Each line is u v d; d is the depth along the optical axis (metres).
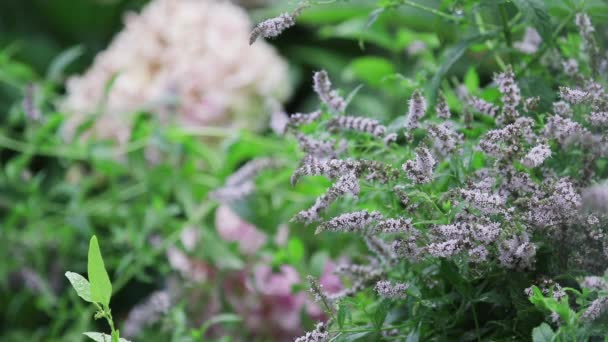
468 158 1.09
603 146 1.02
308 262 1.62
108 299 0.99
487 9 1.18
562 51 1.20
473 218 1.00
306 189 1.48
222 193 1.61
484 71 1.48
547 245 1.02
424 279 1.09
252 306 1.62
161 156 1.93
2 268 1.90
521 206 0.99
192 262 1.71
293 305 1.62
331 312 1.05
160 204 1.75
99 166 1.88
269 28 1.04
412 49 1.61
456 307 1.08
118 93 2.05
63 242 1.92
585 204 0.97
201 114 2.04
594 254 1.01
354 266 1.14
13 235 1.90
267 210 1.65
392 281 1.12
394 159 1.13
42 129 1.82
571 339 0.97
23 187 1.90
